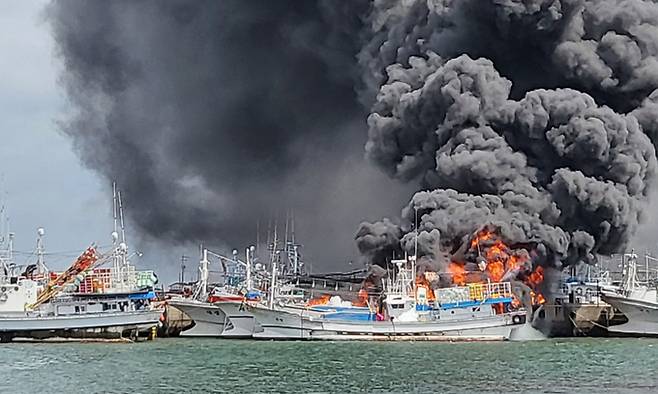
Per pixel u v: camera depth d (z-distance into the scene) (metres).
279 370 99.69
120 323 132.75
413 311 133.88
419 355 114.12
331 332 133.25
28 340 131.75
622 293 145.25
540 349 122.31
